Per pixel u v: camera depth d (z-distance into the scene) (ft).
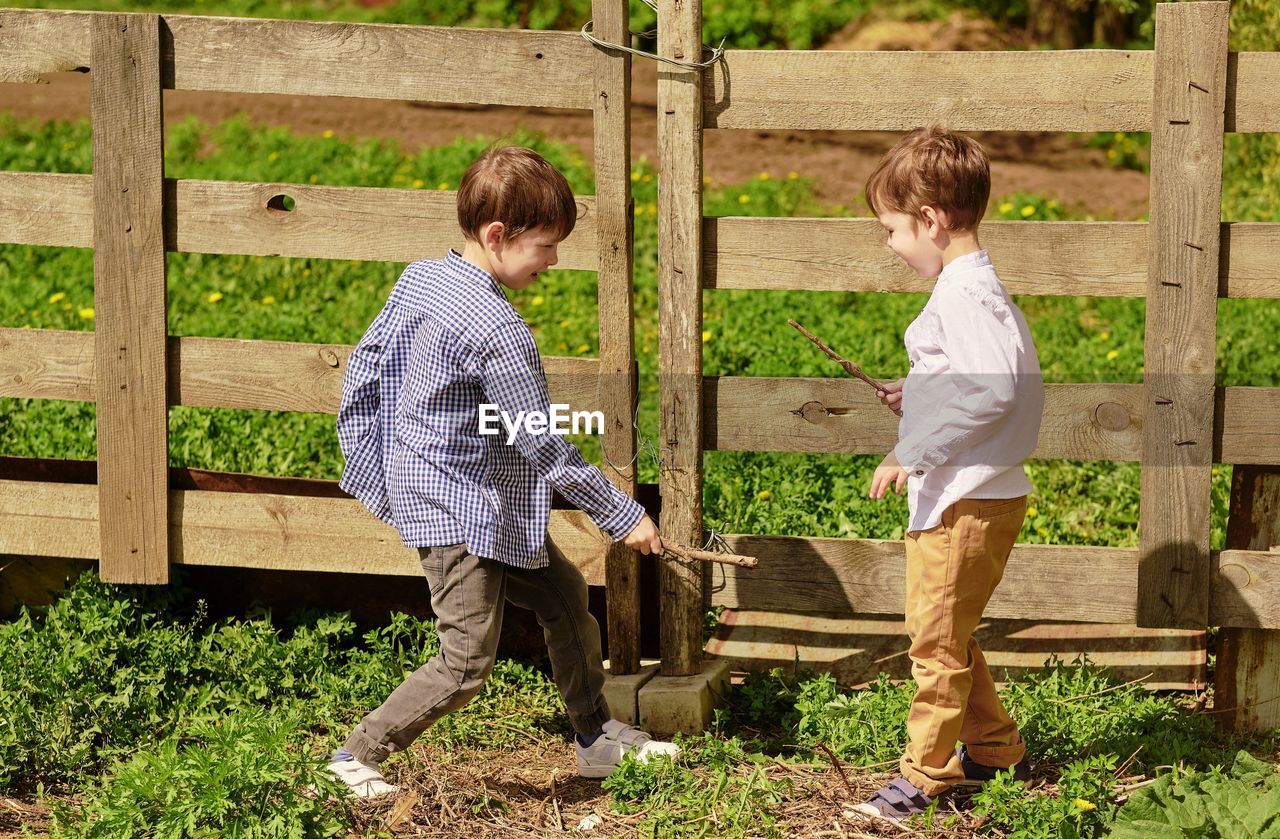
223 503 12.69
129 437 12.55
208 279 25.09
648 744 11.09
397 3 63.10
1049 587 11.87
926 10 54.03
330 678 12.21
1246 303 23.21
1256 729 11.94
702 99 11.46
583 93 11.58
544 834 10.28
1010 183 37.42
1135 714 11.71
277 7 63.93
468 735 11.80
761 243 11.68
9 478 13.35
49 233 12.39
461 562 10.03
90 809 10.12
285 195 12.10
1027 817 9.90
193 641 12.64
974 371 9.20
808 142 41.14
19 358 12.66
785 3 54.80
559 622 10.91
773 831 9.98
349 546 12.62
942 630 9.82
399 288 10.41
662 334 11.78
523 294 24.49
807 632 13.29
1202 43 10.75
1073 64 11.02
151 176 12.09
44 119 40.93
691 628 12.10
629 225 11.74
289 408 12.51
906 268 11.53
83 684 11.72
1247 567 11.50
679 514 12.00
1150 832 9.44
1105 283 11.32
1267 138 28.35
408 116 42.91
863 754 11.38
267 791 9.64
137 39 11.91
